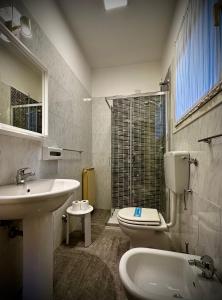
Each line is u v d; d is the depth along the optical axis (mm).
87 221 1611
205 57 880
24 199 685
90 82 2775
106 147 2775
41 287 918
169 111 2006
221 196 707
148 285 863
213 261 767
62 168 1757
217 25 717
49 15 1513
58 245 1597
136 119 2443
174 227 1509
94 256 1449
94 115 2832
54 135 1581
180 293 813
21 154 1149
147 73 2695
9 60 1074
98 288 1113
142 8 1702
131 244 1403
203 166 915
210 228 820
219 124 726
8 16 1055
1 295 948
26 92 1213
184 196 1263
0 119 1002
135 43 2252
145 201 2408
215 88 735
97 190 2791
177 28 1544
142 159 2428
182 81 1350
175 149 1658
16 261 1071
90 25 1938
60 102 1710
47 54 1473
